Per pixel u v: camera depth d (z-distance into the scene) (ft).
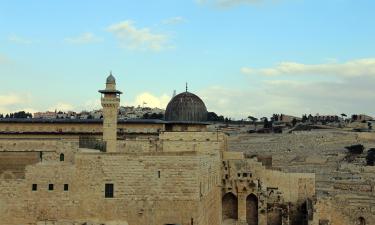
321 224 306.14
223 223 323.78
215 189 290.76
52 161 255.29
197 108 353.10
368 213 346.33
